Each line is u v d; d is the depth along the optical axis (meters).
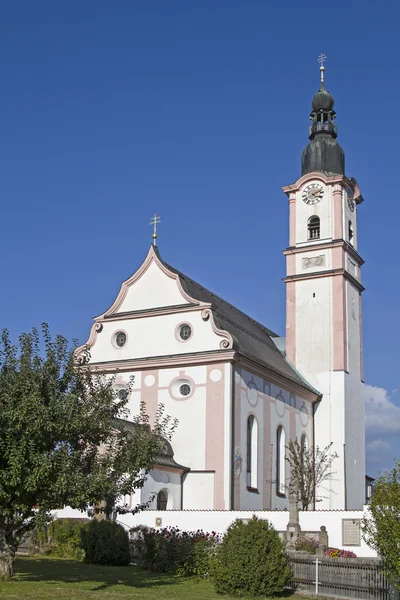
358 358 69.25
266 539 27.77
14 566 33.03
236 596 26.97
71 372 27.53
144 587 27.88
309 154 72.06
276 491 54.91
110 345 55.12
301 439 61.66
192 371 51.31
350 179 70.81
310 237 70.06
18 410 25.16
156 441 28.78
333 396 65.25
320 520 39.00
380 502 24.64
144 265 55.66
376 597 25.44
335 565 27.12
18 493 25.20
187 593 26.89
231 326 59.53
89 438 27.38
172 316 53.22
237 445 49.75
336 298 67.25
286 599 26.83
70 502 25.52
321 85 74.81
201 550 32.16
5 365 27.02
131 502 44.22
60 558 38.97
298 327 68.12
